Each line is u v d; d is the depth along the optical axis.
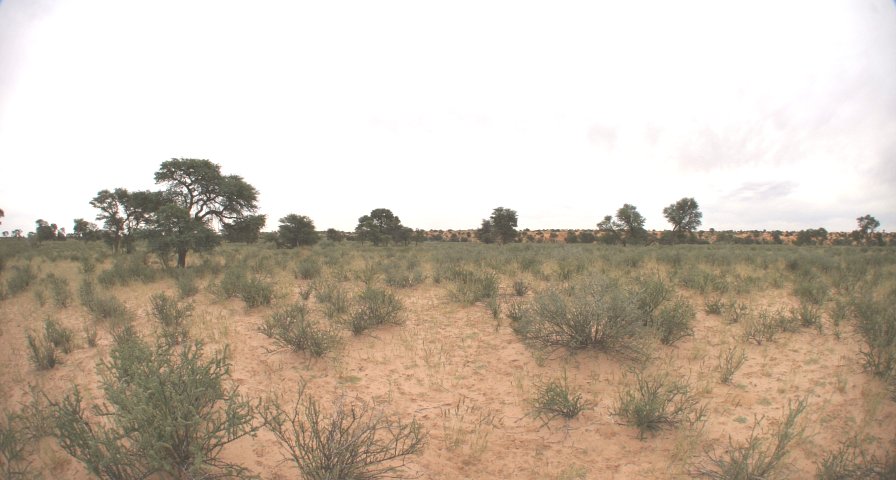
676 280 11.69
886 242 56.09
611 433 4.10
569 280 11.31
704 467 3.47
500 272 14.34
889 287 9.41
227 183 19.27
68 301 10.81
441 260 17.67
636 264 16.34
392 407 4.77
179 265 18.12
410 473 3.53
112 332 7.03
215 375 3.78
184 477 3.30
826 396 4.60
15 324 8.87
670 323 6.53
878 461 3.04
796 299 9.45
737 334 6.85
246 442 3.99
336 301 8.77
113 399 3.19
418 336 7.33
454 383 5.45
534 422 4.41
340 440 3.24
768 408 4.43
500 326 7.80
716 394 4.80
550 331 6.39
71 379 5.57
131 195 20.55
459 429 4.26
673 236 54.88
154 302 8.42
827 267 14.26
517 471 3.59
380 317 7.91
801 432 3.47
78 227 47.31
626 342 6.07
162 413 3.21
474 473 3.56
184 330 7.04
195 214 20.00
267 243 52.69
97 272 16.66
